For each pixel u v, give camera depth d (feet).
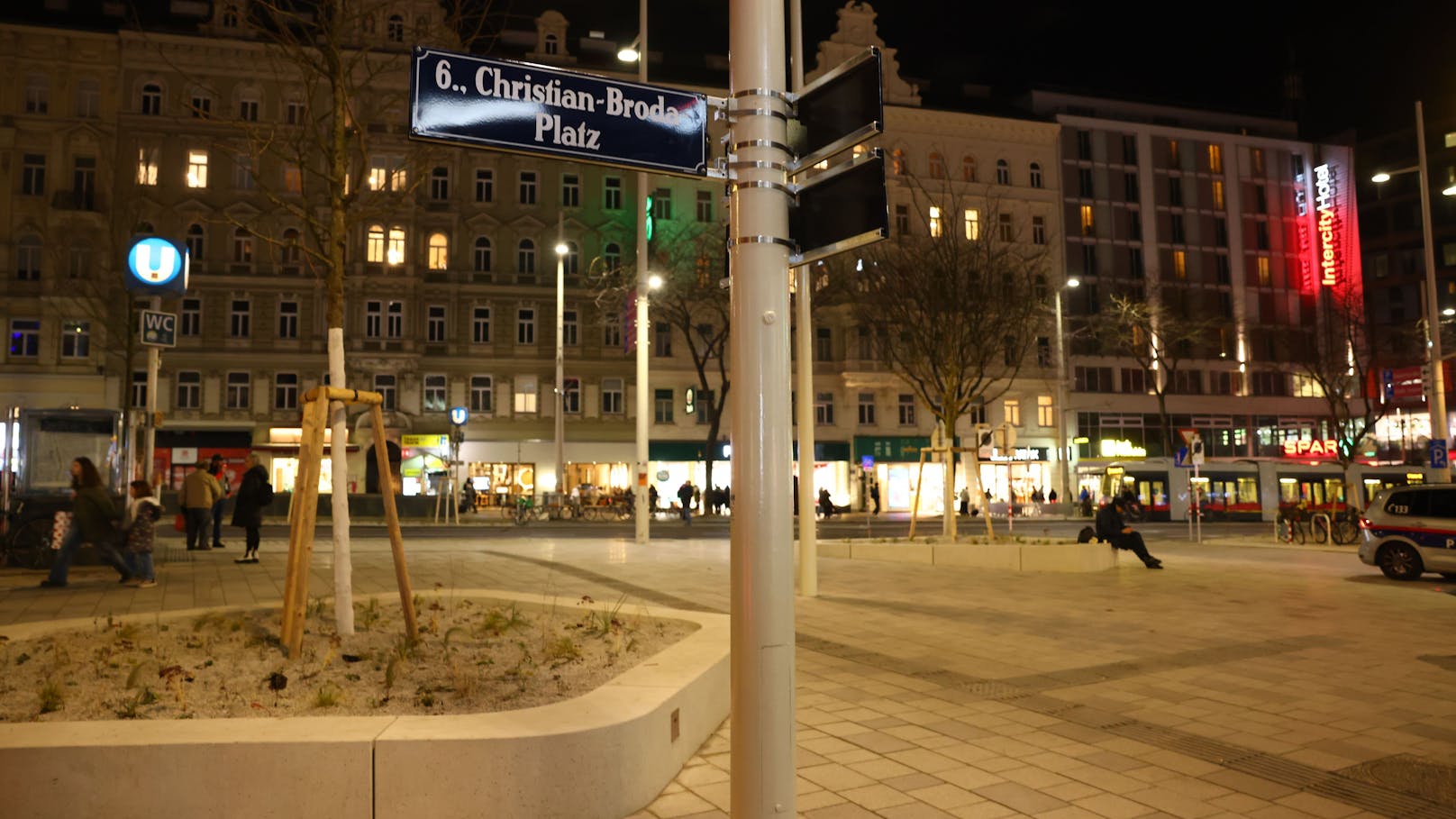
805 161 11.49
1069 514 143.23
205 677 17.53
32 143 129.90
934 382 64.85
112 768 12.50
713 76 160.45
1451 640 31.50
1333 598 42.24
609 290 128.57
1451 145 224.74
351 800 12.73
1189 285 184.96
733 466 10.92
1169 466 131.13
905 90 169.68
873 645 29.86
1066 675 25.72
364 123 26.81
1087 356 175.83
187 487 56.44
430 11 123.65
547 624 23.50
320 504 107.34
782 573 10.67
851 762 17.61
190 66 132.16
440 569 49.47
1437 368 80.69
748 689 10.45
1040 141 174.40
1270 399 186.09
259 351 135.13
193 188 133.49
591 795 13.60
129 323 75.72
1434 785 16.84
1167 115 192.85
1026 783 16.57
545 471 144.56
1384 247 231.91
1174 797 15.97
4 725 13.35
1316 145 196.44
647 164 11.05
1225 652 29.07
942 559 56.65
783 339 11.06
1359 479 125.90
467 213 145.18
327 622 23.22
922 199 157.17
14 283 128.06
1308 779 17.07
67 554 38.78
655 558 57.62
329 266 23.07
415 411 139.23
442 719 13.89
